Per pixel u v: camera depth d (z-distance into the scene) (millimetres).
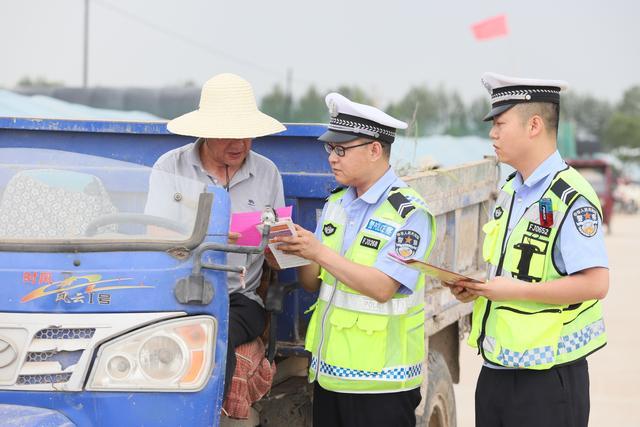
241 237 3969
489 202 6457
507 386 3982
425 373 5340
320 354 4203
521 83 3936
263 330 4320
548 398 3891
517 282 3828
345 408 4176
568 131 44281
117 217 3611
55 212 3652
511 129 3953
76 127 5062
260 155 4652
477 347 4105
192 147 4555
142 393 3344
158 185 3643
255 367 4230
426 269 3811
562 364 3877
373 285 3994
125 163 3775
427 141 18297
